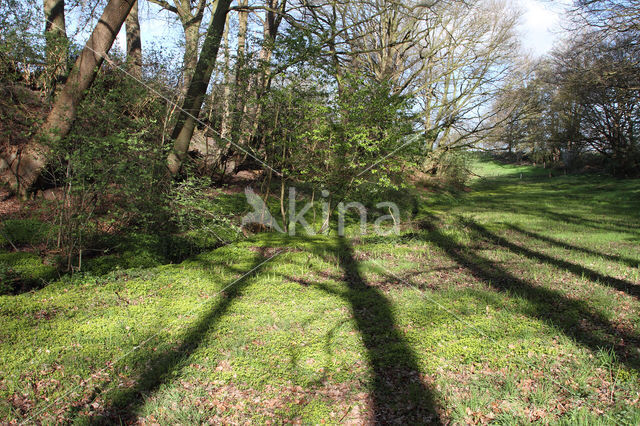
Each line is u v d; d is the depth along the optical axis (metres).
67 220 6.39
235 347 4.47
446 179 23.91
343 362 4.25
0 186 8.41
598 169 33.88
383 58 20.75
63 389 3.63
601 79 17.12
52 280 6.00
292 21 12.10
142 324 4.89
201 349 4.40
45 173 8.66
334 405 3.57
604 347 4.46
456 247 9.52
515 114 23.69
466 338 4.72
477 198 21.64
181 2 12.95
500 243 9.88
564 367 4.11
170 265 7.27
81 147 6.21
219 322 5.05
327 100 9.67
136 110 9.22
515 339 4.70
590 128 28.84
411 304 5.80
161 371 3.97
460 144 24.36
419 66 23.12
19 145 8.58
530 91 22.58
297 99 9.35
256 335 4.78
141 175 6.85
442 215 14.95
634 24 13.54
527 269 7.48
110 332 4.64
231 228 9.41
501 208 17.11
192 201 7.97
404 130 9.80
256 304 5.71
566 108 27.75
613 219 13.45
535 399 3.61
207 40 10.01
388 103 9.70
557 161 39.78
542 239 10.26
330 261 8.09
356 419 3.39
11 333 4.43
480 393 3.72
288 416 3.42
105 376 3.83
